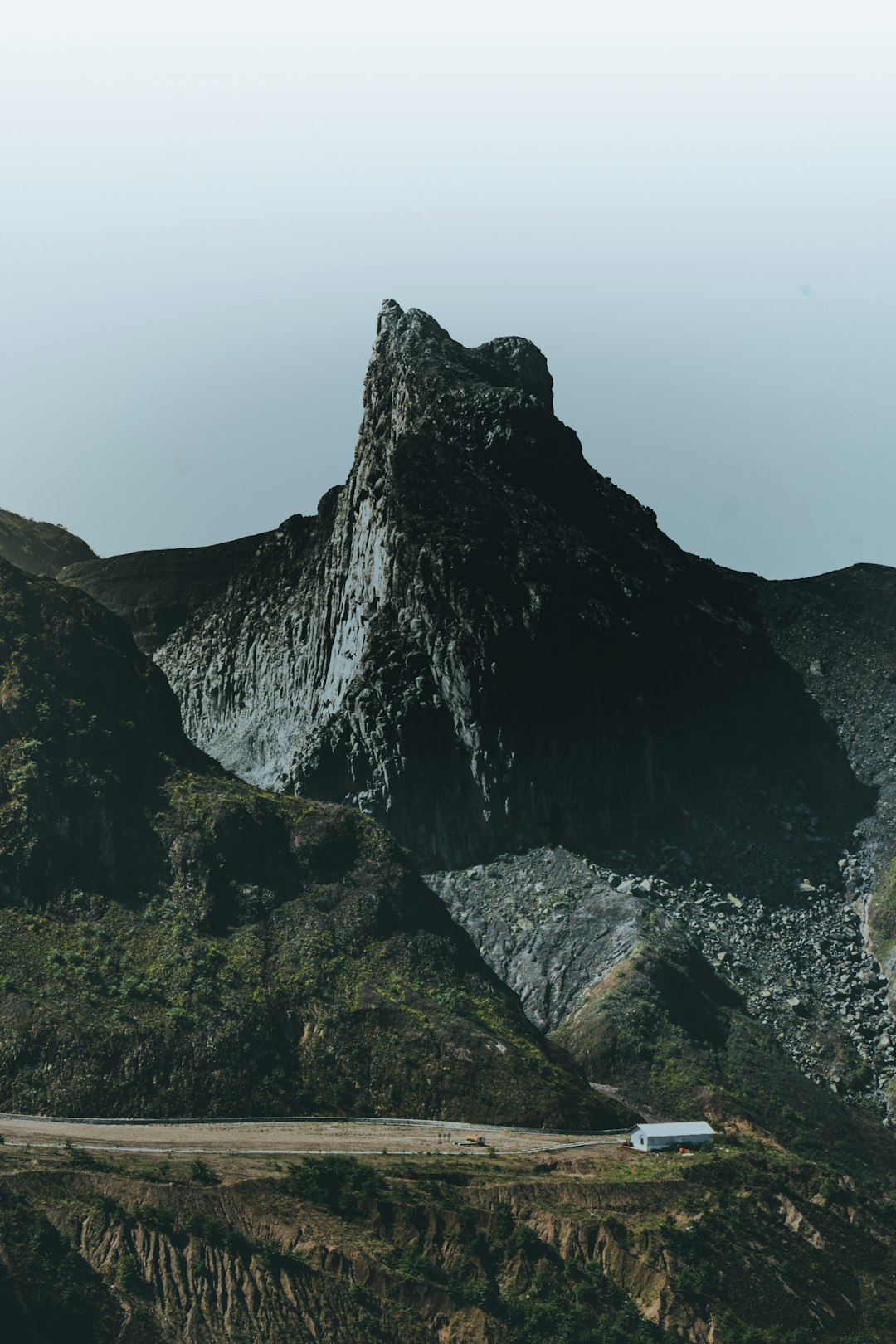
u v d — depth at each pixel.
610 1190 166.00
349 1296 148.12
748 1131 196.75
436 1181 161.62
